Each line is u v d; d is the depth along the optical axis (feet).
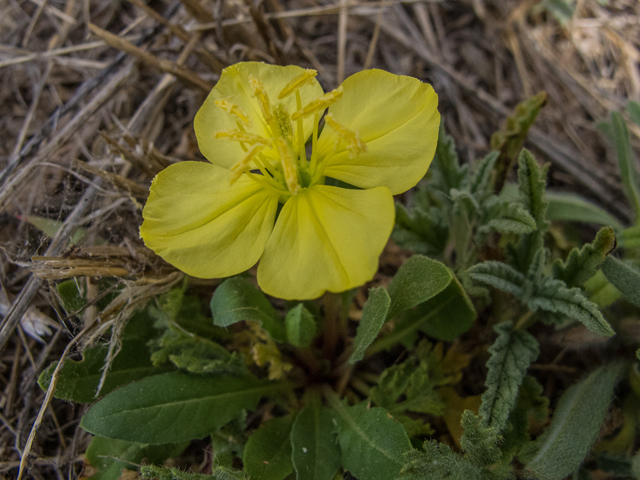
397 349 0.37
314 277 0.23
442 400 0.33
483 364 0.36
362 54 0.52
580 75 0.54
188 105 0.46
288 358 0.35
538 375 0.37
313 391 0.34
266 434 0.30
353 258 0.23
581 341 0.32
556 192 0.42
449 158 0.36
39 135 0.40
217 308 0.28
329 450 0.29
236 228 0.25
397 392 0.31
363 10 0.52
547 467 0.26
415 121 0.25
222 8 0.43
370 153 0.26
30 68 0.47
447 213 0.37
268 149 0.28
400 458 0.25
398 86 0.26
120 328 0.31
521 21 0.55
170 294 0.33
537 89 0.53
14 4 0.50
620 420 0.32
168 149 0.45
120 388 0.28
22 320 0.35
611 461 0.31
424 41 0.53
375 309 0.27
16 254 0.36
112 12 0.50
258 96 0.26
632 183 0.38
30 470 0.32
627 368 0.33
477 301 0.36
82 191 0.38
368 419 0.28
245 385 0.32
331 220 0.24
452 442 0.32
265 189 0.27
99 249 0.32
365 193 0.24
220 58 0.46
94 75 0.47
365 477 0.26
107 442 0.31
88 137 0.43
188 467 0.33
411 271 0.28
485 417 0.26
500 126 0.50
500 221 0.31
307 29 0.52
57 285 0.32
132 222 0.37
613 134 0.42
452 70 0.51
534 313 0.31
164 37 0.45
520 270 0.32
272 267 0.24
